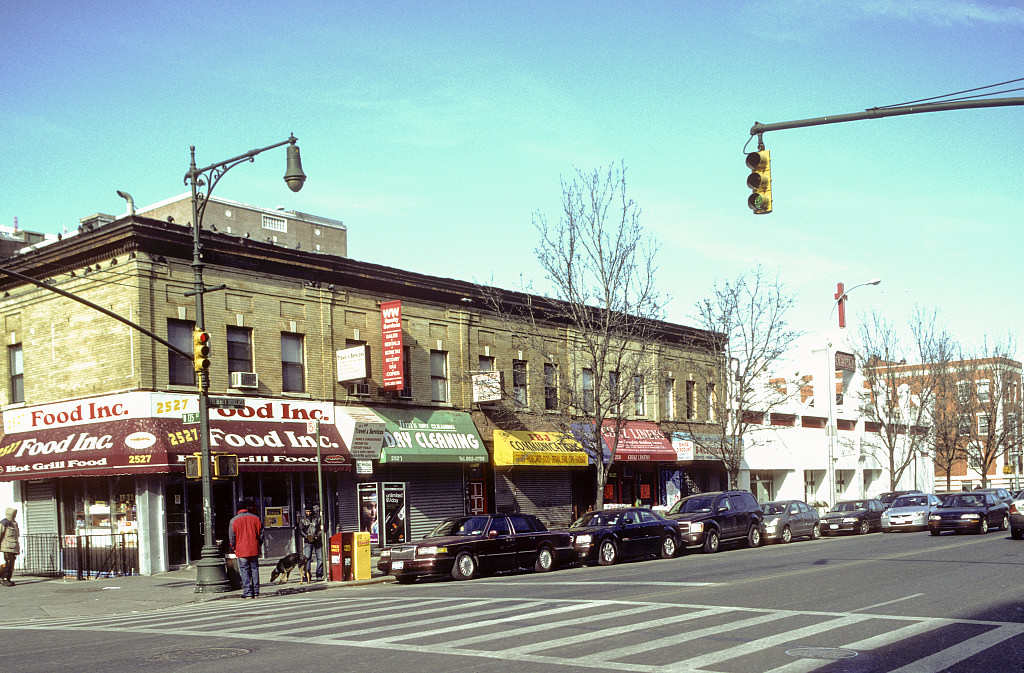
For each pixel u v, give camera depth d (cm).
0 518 2761
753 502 3375
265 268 2858
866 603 1481
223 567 2177
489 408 3497
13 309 2906
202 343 2155
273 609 1742
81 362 2689
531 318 3578
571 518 3828
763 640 1149
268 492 2823
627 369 3694
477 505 3428
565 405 3519
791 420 5178
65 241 2694
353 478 3041
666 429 4266
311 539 2414
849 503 4259
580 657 1058
